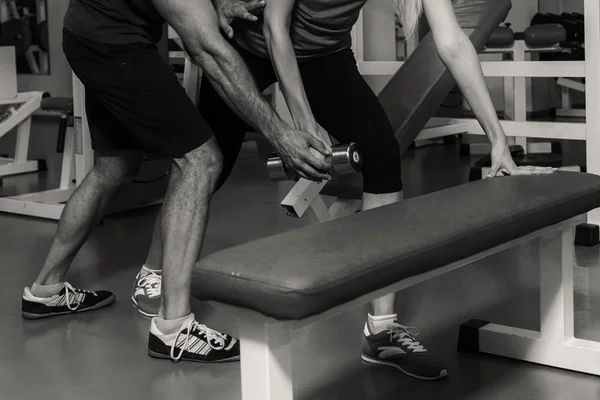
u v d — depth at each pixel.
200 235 2.14
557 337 2.07
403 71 3.12
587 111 3.25
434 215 1.58
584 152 5.57
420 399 1.91
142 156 2.51
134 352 2.26
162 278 2.18
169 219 2.12
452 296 2.67
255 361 1.27
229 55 1.91
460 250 1.48
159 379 2.07
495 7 3.25
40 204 4.02
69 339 2.37
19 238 3.61
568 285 2.05
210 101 2.24
